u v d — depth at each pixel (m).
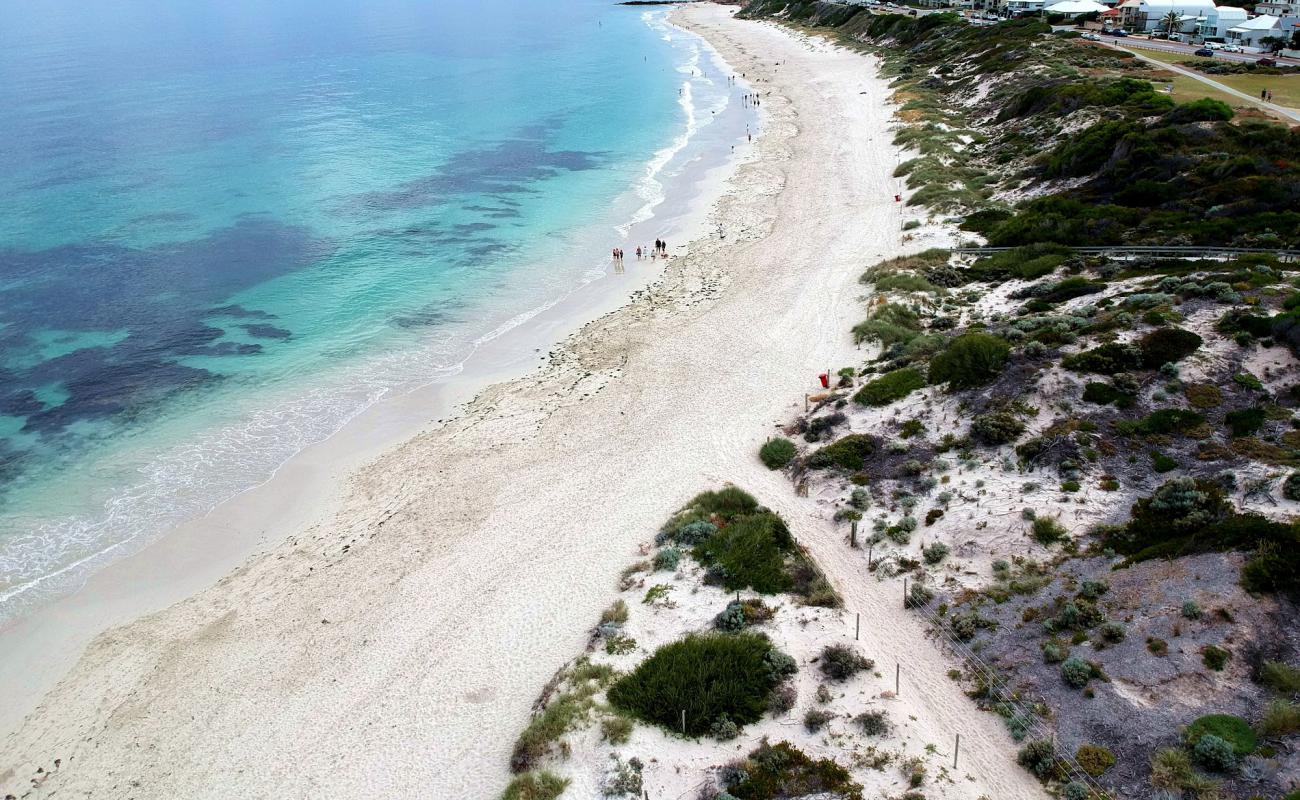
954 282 40.88
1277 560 18.36
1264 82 62.94
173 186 68.56
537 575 25.39
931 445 27.55
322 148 81.38
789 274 46.22
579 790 17.45
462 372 39.28
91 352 40.97
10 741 21.20
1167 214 40.50
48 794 19.70
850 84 101.25
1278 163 40.31
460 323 44.28
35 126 87.75
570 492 29.33
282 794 19.08
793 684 19.59
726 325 40.88
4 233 57.09
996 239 44.62
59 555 27.62
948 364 30.30
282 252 54.25
